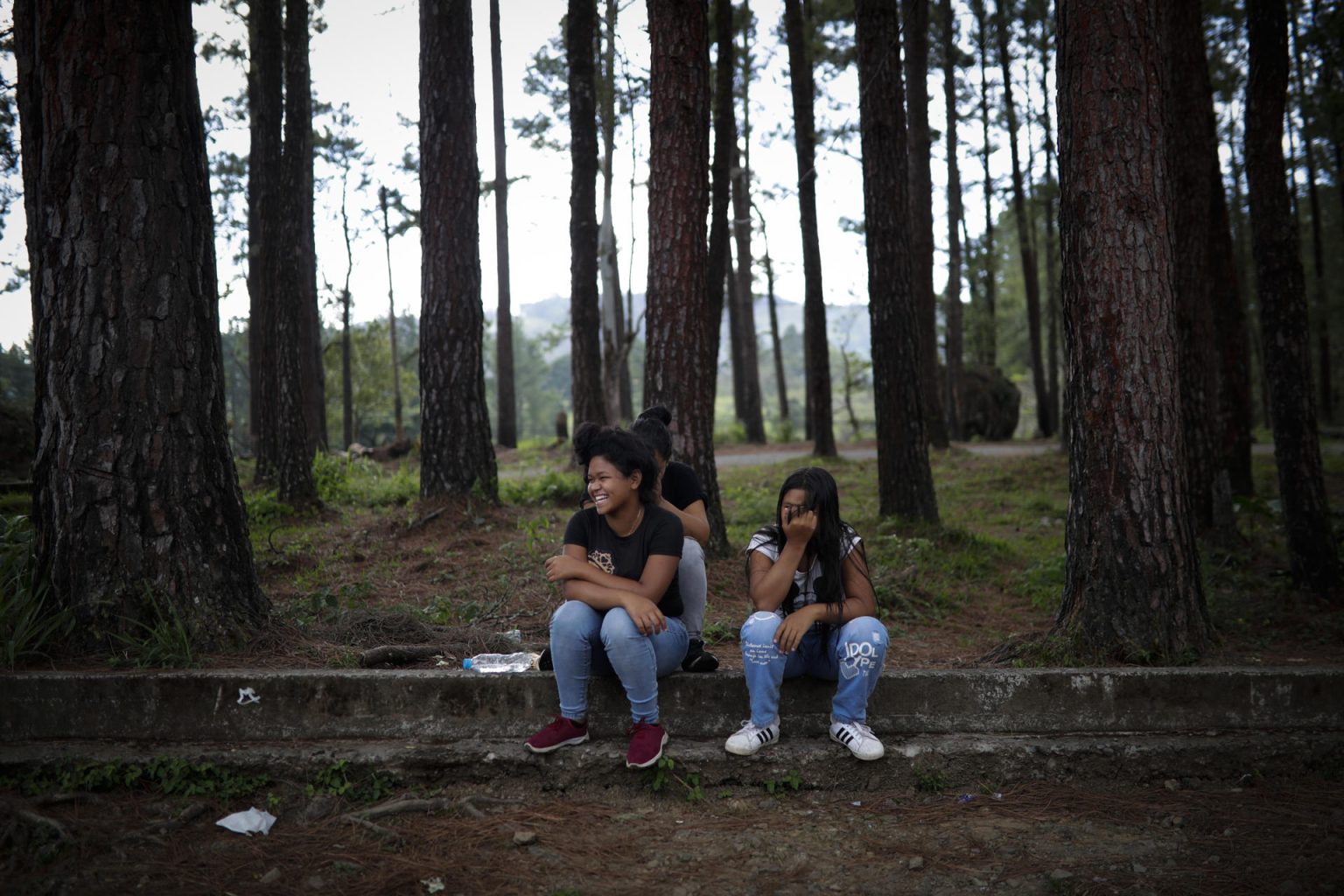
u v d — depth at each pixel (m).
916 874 3.32
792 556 4.04
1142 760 4.13
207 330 4.96
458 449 9.28
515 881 3.23
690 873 3.31
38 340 4.77
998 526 12.18
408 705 4.19
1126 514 5.00
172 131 4.83
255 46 16.88
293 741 4.14
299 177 11.77
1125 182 5.03
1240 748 4.16
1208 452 9.65
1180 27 9.56
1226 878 3.25
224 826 3.61
